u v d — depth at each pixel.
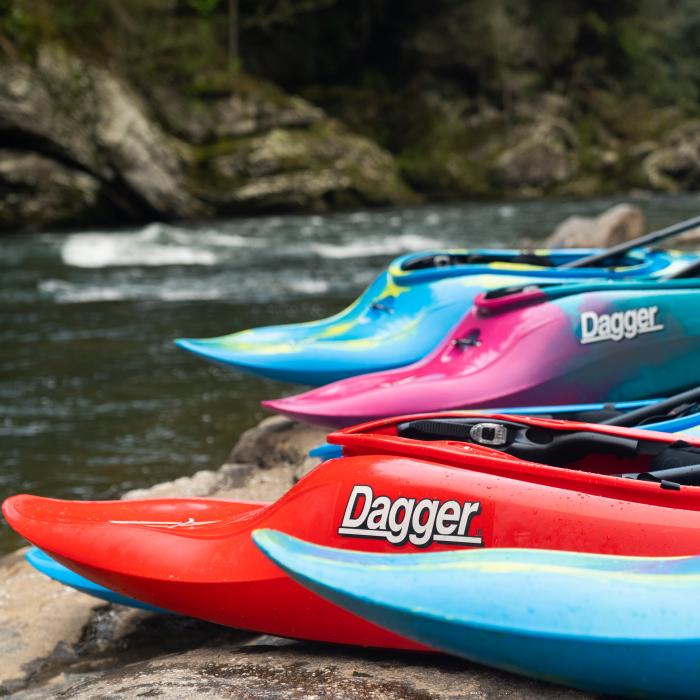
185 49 28.27
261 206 26.39
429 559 2.12
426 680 2.18
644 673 1.91
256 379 6.83
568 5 36.97
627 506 2.14
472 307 4.42
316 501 2.37
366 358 4.51
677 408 3.23
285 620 2.42
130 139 23.25
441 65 34.94
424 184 32.38
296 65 33.91
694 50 41.16
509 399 3.99
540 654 1.96
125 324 9.06
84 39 26.23
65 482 4.91
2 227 21.22
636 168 33.91
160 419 5.93
